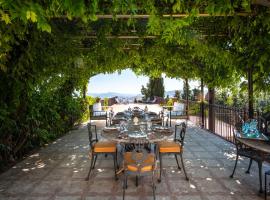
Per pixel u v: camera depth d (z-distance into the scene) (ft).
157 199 12.29
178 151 15.39
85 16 10.69
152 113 27.61
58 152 21.75
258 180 14.75
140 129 15.98
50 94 27.07
